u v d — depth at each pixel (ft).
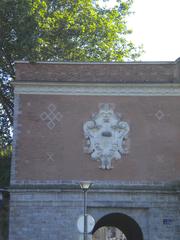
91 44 150.30
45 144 102.78
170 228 100.94
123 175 102.32
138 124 104.58
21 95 104.58
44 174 101.45
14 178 100.94
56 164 102.01
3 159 134.92
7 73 145.28
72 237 99.30
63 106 104.53
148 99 105.70
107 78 106.42
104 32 151.43
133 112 104.99
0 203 115.44
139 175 102.47
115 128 104.06
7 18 135.03
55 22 141.59
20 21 131.54
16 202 100.32
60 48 141.69
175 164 103.30
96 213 101.50
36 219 99.86
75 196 100.73
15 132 102.89
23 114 103.76
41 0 143.23
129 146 103.65
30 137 102.94
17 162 101.65
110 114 104.68
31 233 99.30
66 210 100.27
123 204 101.30
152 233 100.68
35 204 100.32
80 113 104.42
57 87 104.99
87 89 105.29
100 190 100.94
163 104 105.50
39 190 100.58
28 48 130.41
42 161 102.01
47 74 106.11
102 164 102.37
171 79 106.83
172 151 103.86
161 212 101.40
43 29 136.26
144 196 101.86
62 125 103.76
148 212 101.81
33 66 106.32
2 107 150.61
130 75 106.83
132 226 124.57
